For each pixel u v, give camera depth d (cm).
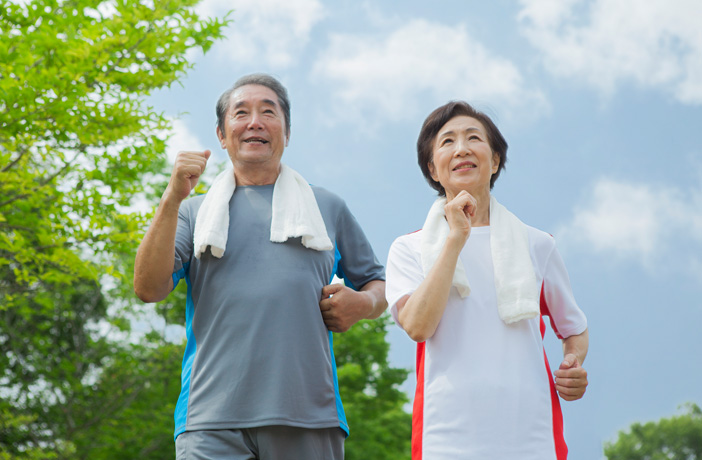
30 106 518
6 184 579
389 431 1662
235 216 292
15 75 525
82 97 550
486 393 235
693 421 4081
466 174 265
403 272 264
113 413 1389
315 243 287
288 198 296
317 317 281
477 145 267
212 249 281
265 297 274
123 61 584
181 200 271
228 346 271
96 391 1405
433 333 246
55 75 520
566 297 268
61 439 1313
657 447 4047
